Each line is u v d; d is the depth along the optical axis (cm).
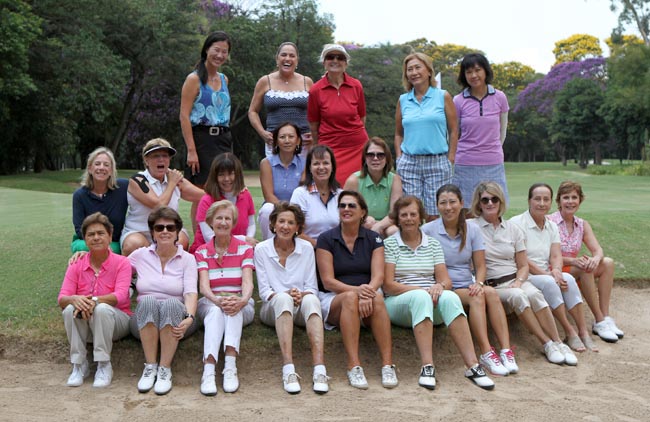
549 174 2914
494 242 509
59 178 2478
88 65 2169
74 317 414
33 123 2467
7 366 441
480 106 595
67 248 670
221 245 470
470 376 431
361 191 550
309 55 3206
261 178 579
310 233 520
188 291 448
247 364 448
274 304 438
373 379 436
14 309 505
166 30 2466
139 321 420
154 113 3158
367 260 473
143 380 411
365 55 3812
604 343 509
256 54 2908
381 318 434
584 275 532
